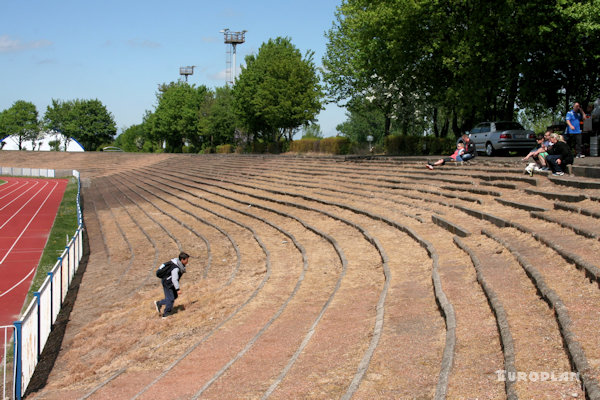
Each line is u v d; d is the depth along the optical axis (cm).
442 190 1861
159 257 2030
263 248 1716
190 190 3766
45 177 7550
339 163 3297
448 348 622
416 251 1240
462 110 2902
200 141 9588
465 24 2872
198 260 1823
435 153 3500
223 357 825
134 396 724
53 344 1249
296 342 813
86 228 3180
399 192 2008
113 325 1278
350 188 2366
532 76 2858
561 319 614
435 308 820
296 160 3975
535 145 2455
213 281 1484
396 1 2878
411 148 3641
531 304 718
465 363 583
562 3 2427
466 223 1345
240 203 2759
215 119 7981
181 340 1025
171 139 10206
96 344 1150
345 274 1177
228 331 962
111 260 2162
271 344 820
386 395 547
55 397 874
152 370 884
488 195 1589
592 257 823
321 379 631
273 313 1038
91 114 13700
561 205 1204
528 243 1030
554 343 583
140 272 1858
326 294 1081
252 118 6500
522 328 638
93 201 4509
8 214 4106
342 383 610
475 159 2258
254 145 6538
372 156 3366
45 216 3997
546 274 812
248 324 988
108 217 3469
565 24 2544
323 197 2289
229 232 2141
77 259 2123
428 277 1006
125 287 1689
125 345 1088
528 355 562
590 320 608
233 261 1706
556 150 1541
